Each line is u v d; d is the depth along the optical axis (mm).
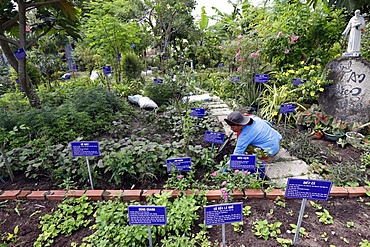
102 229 2008
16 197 2471
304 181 1762
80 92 5055
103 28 7609
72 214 2270
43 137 3186
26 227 2141
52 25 4789
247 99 5480
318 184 1755
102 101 4723
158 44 10352
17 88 6992
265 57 5684
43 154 2791
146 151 2771
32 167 2846
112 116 4543
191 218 2027
